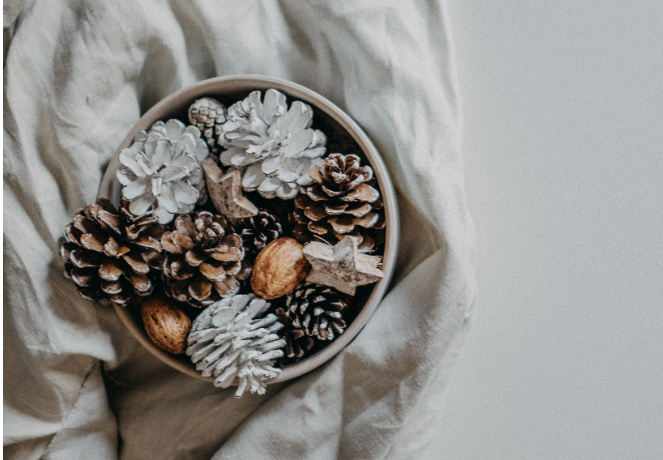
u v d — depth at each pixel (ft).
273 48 1.63
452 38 1.71
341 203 1.44
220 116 1.52
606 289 1.71
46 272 1.56
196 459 1.68
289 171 1.48
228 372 1.47
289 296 1.50
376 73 1.56
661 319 1.69
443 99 1.57
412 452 1.67
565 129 1.71
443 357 1.56
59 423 1.63
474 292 1.59
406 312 1.56
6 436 1.61
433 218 1.53
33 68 1.53
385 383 1.56
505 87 1.73
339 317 1.48
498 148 1.74
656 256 1.69
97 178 1.59
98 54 1.53
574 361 1.73
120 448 1.72
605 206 1.70
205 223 1.46
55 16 1.52
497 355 1.75
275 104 1.46
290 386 1.62
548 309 1.73
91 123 1.56
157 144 1.46
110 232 1.46
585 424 1.73
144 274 1.47
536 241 1.73
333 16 1.56
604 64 1.70
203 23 1.58
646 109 1.68
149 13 1.55
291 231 1.55
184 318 1.50
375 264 1.47
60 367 1.60
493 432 1.76
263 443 1.59
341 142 1.55
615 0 1.69
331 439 1.59
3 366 1.60
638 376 1.70
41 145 1.56
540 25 1.72
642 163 1.69
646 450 1.70
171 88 1.64
